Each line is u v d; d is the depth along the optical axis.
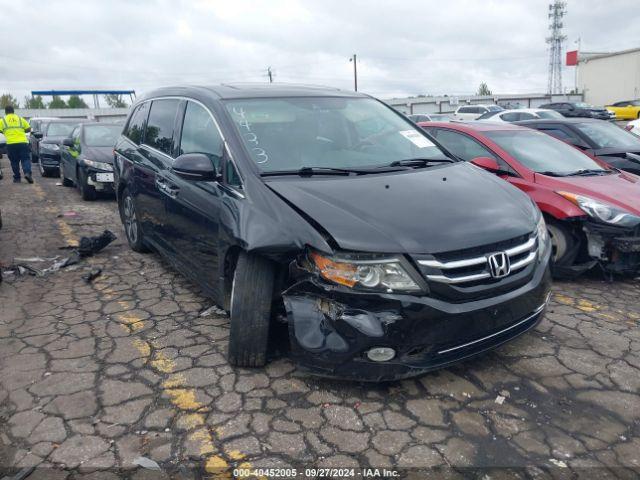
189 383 3.13
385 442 2.60
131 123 5.82
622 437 2.63
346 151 3.82
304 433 2.67
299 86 4.55
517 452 2.53
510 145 5.61
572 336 3.70
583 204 4.64
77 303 4.44
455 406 2.88
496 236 2.93
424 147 4.18
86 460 2.51
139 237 5.57
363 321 2.69
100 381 3.18
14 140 12.14
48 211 8.70
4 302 4.48
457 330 2.77
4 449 2.60
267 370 3.24
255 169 3.42
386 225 2.83
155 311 4.23
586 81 44.44
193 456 2.52
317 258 2.79
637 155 7.16
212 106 3.99
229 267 3.46
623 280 4.90
